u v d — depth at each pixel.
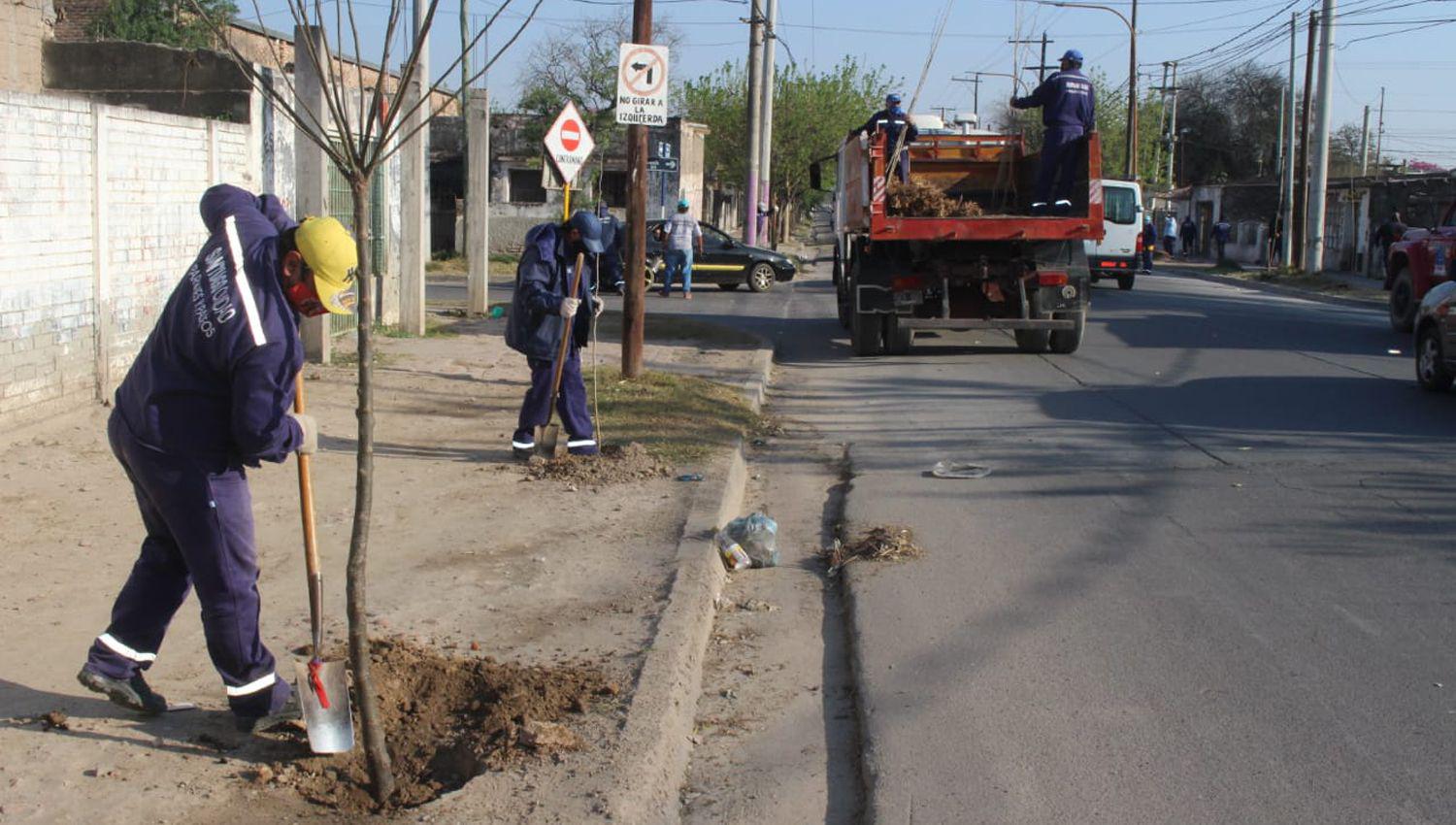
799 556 7.46
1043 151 16.16
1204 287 33.59
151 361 4.04
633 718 4.64
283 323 3.96
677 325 18.23
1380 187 39.91
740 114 52.41
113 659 4.35
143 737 4.32
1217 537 7.59
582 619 5.75
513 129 40.06
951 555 7.22
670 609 5.89
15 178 8.62
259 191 12.67
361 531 4.02
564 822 3.90
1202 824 4.12
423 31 3.98
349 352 13.85
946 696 5.19
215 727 4.44
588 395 11.43
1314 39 34.66
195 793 3.97
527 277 8.66
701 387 12.29
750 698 5.34
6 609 5.55
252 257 3.97
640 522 7.41
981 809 4.23
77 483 7.66
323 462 8.66
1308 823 4.12
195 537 4.10
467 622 5.68
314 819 3.88
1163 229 55.72
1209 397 12.90
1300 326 20.42
